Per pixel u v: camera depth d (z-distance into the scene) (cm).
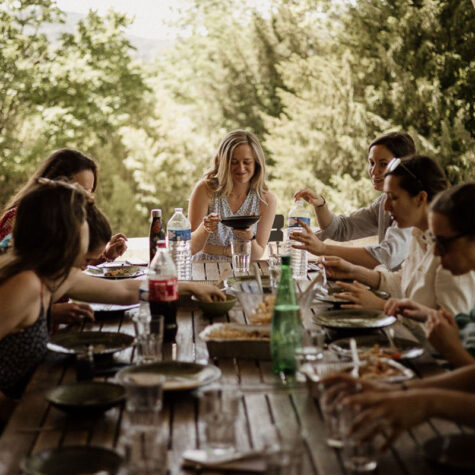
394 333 234
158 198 1248
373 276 297
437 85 1077
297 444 135
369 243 837
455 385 172
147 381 171
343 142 1152
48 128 1135
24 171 1135
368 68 1139
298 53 1233
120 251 376
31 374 210
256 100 1269
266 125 1209
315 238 338
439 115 1082
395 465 144
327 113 1160
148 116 1260
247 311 231
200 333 224
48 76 1133
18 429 161
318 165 1174
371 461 142
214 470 142
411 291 274
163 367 195
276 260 332
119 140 1228
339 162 1162
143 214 1248
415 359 208
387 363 192
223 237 420
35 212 209
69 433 159
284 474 132
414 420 147
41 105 1138
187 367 195
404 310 230
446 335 196
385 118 1127
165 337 228
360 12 1146
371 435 142
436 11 1091
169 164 1245
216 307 257
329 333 235
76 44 1162
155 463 136
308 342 216
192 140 1251
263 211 425
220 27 1293
